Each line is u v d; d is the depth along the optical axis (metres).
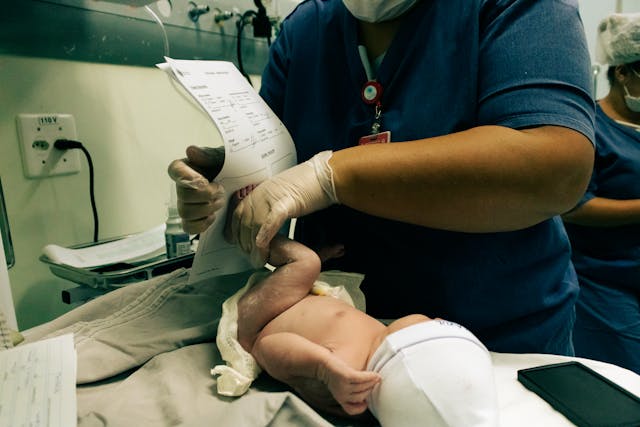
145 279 1.00
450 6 0.70
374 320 0.69
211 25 1.40
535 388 0.57
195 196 0.67
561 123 0.57
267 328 0.70
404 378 0.52
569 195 0.60
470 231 0.65
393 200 0.62
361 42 0.83
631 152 1.58
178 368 0.65
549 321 0.77
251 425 0.52
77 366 0.66
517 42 0.62
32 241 1.10
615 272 1.58
